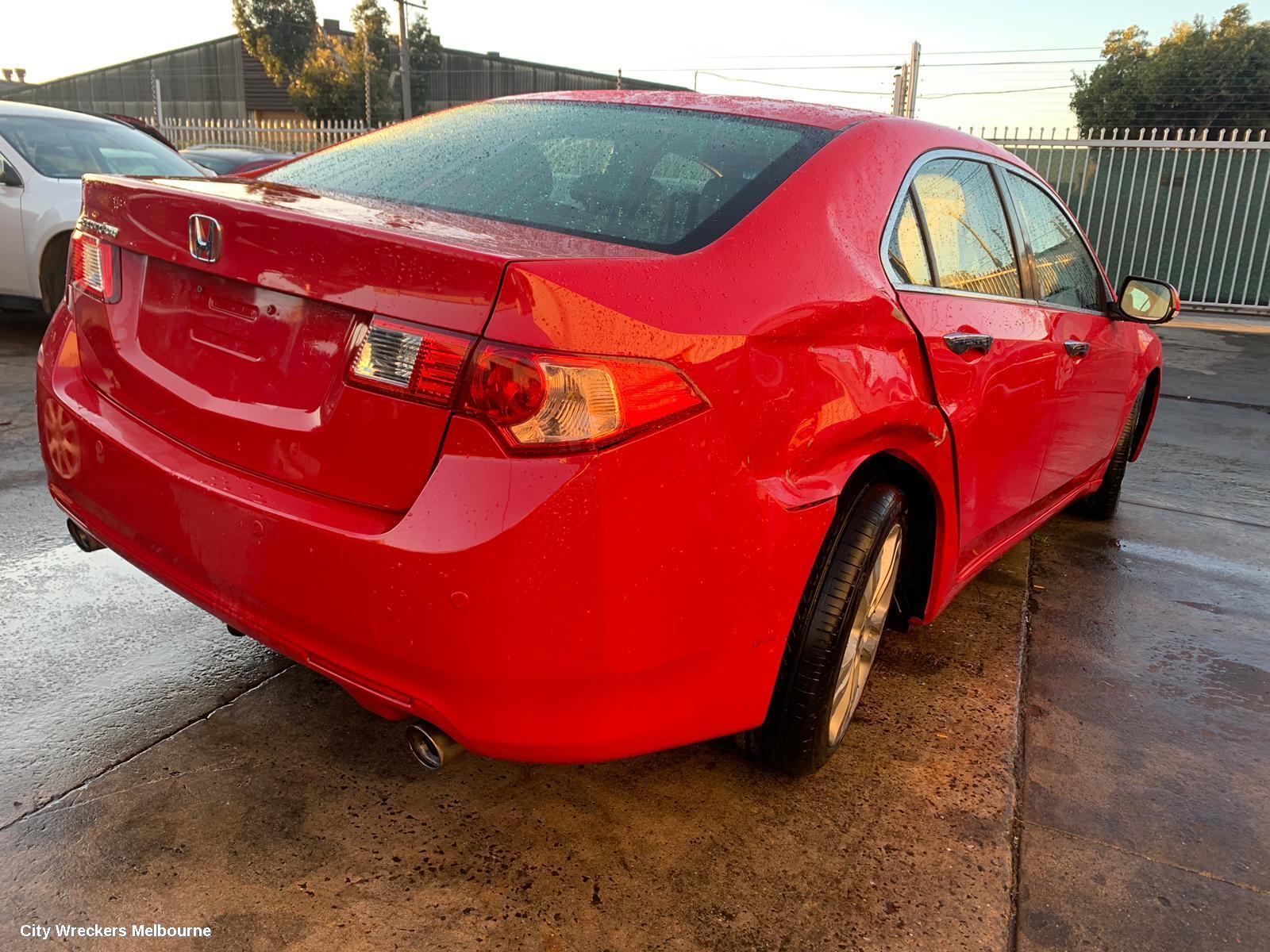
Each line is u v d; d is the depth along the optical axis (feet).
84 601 9.30
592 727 5.31
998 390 8.33
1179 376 26.94
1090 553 13.15
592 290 4.98
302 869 6.11
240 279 5.63
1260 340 34.68
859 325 6.47
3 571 9.80
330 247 5.23
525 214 6.42
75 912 5.64
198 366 6.07
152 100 148.25
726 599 5.58
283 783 6.91
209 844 6.25
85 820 6.37
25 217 19.39
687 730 5.86
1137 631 10.73
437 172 7.14
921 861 6.64
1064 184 42.27
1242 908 6.47
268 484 5.64
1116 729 8.59
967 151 8.93
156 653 8.48
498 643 4.95
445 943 5.64
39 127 20.85
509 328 4.80
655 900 6.09
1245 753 8.38
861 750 7.89
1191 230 41.14
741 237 6.04
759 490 5.64
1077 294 11.07
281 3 140.05
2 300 20.15
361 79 130.62
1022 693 9.10
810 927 5.98
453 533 4.87
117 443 6.29
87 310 6.92
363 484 5.27
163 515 6.06
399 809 6.75
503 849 6.44
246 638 8.86
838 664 6.77
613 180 6.74
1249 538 14.25
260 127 63.21
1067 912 6.30
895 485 7.48
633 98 8.20
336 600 5.24
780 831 6.82
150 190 6.20
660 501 5.10
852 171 7.07
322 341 5.42
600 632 5.05
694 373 5.21
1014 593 11.51
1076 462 11.58
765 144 7.14
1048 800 7.47
